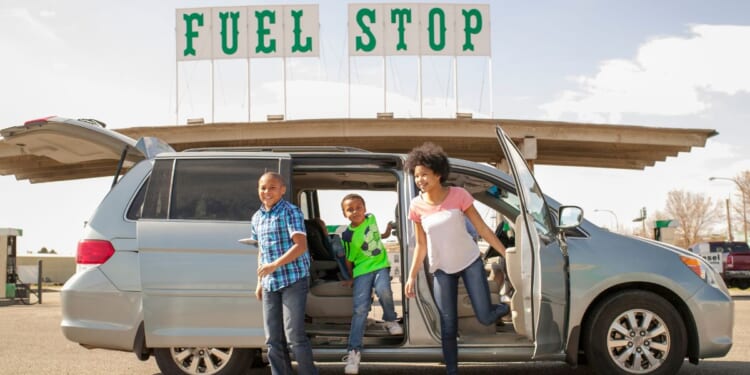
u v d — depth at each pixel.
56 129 6.26
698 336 5.69
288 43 37.12
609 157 40.72
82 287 5.62
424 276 5.59
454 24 37.19
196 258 5.52
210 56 37.16
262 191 5.15
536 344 4.98
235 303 5.48
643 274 5.64
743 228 63.50
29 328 11.55
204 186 5.71
